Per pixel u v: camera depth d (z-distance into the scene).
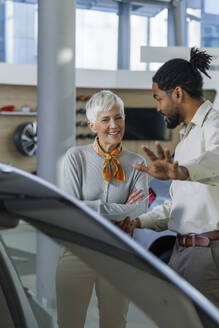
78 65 15.44
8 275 1.10
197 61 1.96
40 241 1.11
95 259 1.15
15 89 10.98
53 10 3.51
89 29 15.41
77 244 1.15
